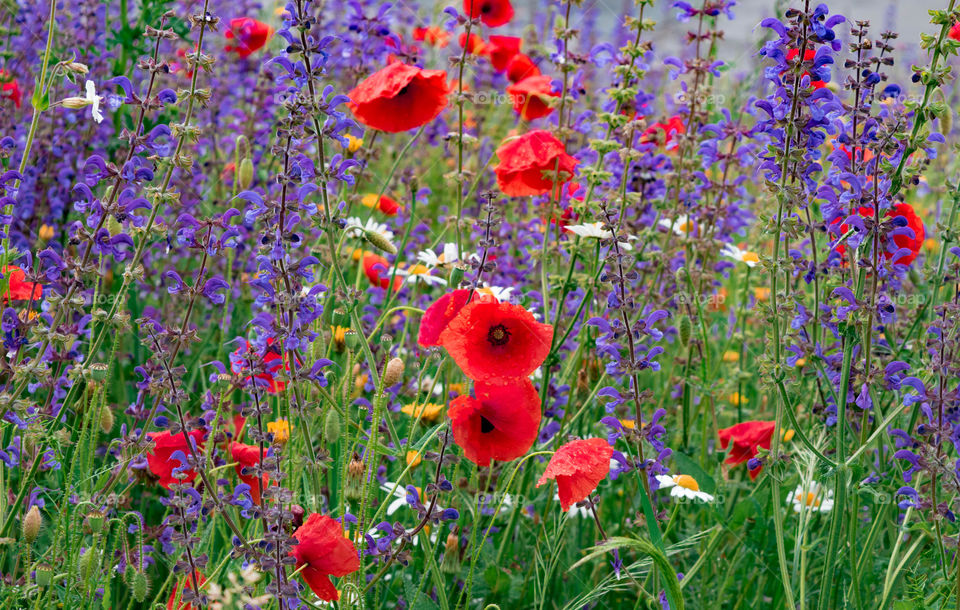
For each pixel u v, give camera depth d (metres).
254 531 3.01
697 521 4.06
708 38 4.51
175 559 2.97
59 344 3.39
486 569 3.41
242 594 2.54
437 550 3.31
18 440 3.15
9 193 2.97
